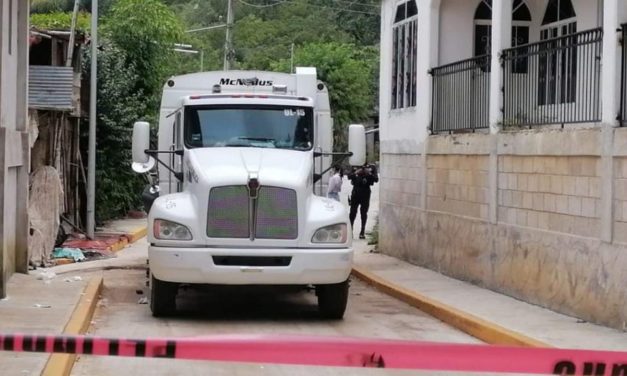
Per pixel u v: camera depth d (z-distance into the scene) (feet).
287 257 48.34
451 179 67.97
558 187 51.55
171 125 60.85
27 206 63.21
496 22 60.13
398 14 81.56
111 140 115.34
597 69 49.80
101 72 113.50
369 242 95.55
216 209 48.16
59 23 127.34
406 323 51.65
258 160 51.06
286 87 60.23
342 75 209.36
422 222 73.97
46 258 74.38
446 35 73.26
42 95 78.95
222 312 54.54
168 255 48.06
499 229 59.36
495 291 59.88
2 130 51.83
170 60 143.02
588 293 48.03
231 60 215.31
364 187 104.06
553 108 55.88
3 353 36.42
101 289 61.77
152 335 45.98
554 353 21.45
